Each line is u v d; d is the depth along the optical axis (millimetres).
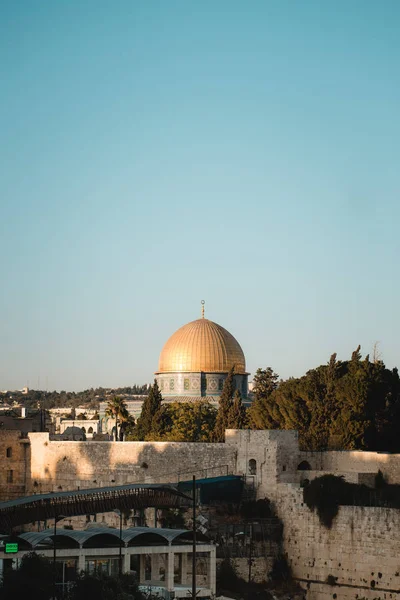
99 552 126875
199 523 142500
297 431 152875
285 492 143500
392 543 127688
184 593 127188
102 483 170750
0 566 123562
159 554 136375
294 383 176000
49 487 178000
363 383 162750
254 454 152000
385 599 127125
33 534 131250
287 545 140875
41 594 113000
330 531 135125
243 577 137875
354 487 137375
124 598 111312
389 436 162250
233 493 150375
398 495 134500
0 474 181125
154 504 149375
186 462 161000
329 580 133875
